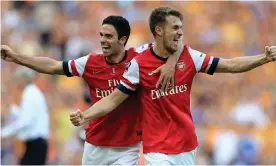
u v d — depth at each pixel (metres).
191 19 33.81
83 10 33.31
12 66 26.22
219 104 27.52
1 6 32.84
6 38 31.53
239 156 23.31
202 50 32.62
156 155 11.42
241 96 27.89
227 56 32.34
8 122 22.62
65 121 22.98
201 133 23.64
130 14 33.09
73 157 22.39
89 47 30.38
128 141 12.50
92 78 12.22
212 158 23.23
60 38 31.45
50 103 24.45
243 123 25.06
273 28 34.66
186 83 11.48
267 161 23.64
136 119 12.41
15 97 22.34
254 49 33.06
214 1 34.75
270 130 24.75
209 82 28.48
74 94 25.05
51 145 22.59
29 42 31.09
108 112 11.62
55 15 32.81
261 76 29.44
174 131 11.45
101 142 12.58
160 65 11.41
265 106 27.53
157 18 11.35
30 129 18.44
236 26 33.91
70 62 12.22
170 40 11.31
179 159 11.45
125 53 12.17
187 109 11.57
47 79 25.39
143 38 31.45
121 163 12.54
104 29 11.96
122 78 11.67
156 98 11.45
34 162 18.45
